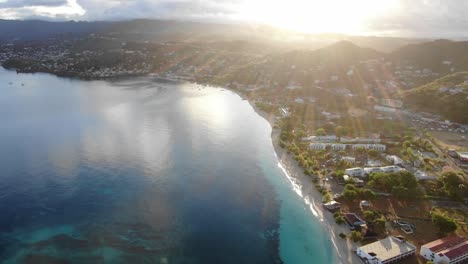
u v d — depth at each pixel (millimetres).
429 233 112938
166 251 110438
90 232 119688
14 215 130375
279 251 110938
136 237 117188
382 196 137000
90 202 138875
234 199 141750
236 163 176500
